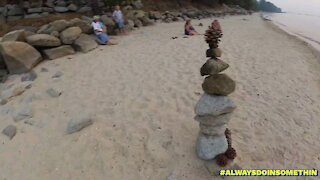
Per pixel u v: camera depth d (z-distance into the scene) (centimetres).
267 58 920
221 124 409
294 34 1616
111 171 438
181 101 615
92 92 675
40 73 794
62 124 558
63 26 995
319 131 512
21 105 634
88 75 775
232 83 392
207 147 421
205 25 1691
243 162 434
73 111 600
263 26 1873
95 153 474
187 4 2386
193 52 958
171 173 422
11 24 1221
